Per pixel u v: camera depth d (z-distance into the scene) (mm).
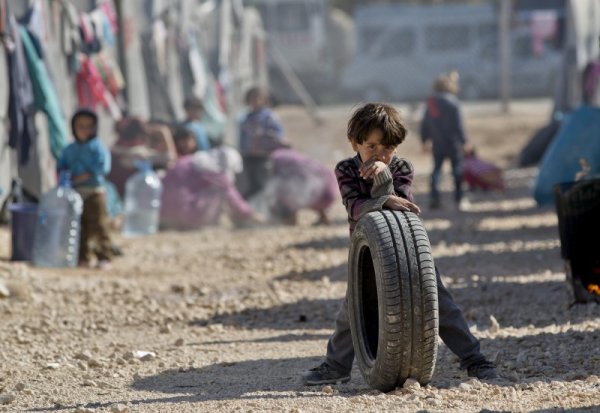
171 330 23016
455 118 45469
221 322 23812
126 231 41500
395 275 14289
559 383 15344
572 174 40031
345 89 109438
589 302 22344
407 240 14445
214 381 17125
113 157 43281
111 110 44812
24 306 25375
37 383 17562
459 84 107500
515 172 63094
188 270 31875
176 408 14984
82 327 23234
